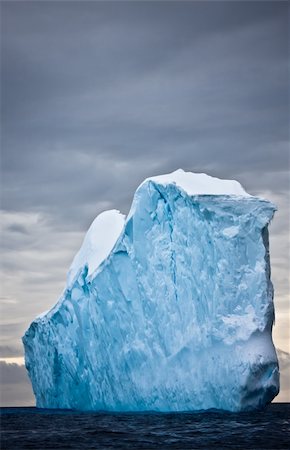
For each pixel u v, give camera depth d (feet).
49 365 245.86
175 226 199.93
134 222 207.41
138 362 206.08
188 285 196.85
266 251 194.70
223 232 191.62
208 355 189.88
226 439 159.74
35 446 159.63
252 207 192.85
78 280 227.61
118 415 217.56
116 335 212.64
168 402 198.70
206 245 193.36
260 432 168.76
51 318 239.09
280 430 171.32
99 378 221.46
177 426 180.86
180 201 198.70
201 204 192.54
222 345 187.62
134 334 207.82
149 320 203.62
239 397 183.62
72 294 228.84
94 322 219.41
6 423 217.77
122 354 210.79
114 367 214.07
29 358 262.06
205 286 193.06
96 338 220.02
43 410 261.03
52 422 211.00
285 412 238.68
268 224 193.47
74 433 179.73
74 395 240.12
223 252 190.90
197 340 192.44
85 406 236.22
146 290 204.74
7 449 156.66
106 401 220.64
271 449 147.64
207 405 191.21
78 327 228.63
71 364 233.76
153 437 165.68
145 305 204.64
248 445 152.25
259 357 183.93
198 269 194.70
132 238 208.74
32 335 254.68
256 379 183.93
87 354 225.15
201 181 203.72
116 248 211.00
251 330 186.29
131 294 208.74
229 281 189.88
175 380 196.44
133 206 208.95
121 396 213.25
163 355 200.03
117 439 165.27
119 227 235.81
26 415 250.78
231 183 204.23
